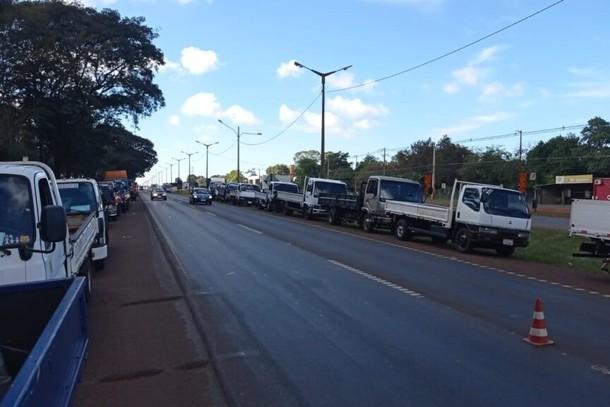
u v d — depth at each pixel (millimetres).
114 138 52000
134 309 9312
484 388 5727
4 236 5777
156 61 48062
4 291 4508
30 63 37188
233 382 5914
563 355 6902
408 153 110000
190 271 13227
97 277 12469
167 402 5387
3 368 4465
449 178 99625
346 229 28094
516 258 19188
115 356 6809
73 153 44875
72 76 40438
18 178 6082
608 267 14633
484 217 19125
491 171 93812
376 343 7316
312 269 13602
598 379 6035
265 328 8055
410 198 26094
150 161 131625
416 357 6734
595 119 98750
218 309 9266
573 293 11656
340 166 141500
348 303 9742
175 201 69438
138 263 14586
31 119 38531
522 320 8719
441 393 5578
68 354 3635
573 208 15586
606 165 90000
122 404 5336
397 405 5281
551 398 5469
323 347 7137
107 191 30828
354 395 5531
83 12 42000
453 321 8547
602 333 8109
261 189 51875
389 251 18359
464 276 13383
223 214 38406
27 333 4562
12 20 35500
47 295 4586
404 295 10539
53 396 3064
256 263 14547
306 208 35750
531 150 108000
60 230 5492
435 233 21344
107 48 42531
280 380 5957
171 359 6688
